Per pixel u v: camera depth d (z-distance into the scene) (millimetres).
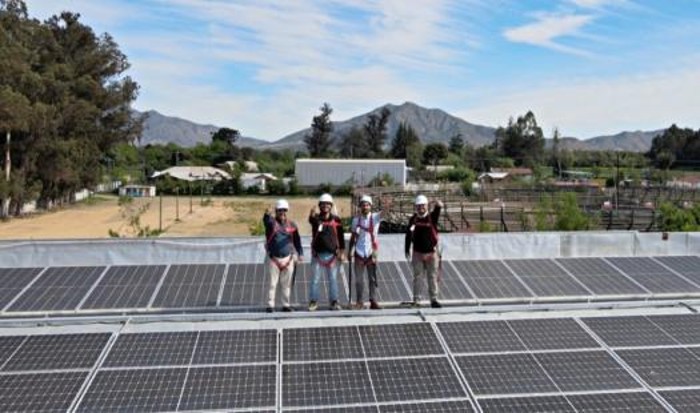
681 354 10047
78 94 87938
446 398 8789
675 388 9180
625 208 57625
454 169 138000
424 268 14242
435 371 9383
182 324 10469
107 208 91062
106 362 9383
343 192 116438
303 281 16016
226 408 8438
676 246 19953
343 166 118688
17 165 76125
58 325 10375
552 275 16750
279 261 13078
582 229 40938
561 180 102750
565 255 19438
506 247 19047
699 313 11414
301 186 118750
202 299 14578
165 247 17719
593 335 10516
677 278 16672
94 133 90938
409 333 10367
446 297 15039
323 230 13414
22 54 70125
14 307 13820
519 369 9516
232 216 79500
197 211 85938
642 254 19828
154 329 10320
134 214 74750
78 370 9156
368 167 118188
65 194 95312
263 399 8633
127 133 97875
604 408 8695
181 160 176250
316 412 8422
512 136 198000
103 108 92062
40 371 9094
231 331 10305
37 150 76438
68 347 9734
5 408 8305
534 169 127438
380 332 10367
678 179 105188
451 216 52531
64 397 8555
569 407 8688
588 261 17969
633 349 10141
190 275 16094
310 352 9773
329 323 10586
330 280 13469
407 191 78438
